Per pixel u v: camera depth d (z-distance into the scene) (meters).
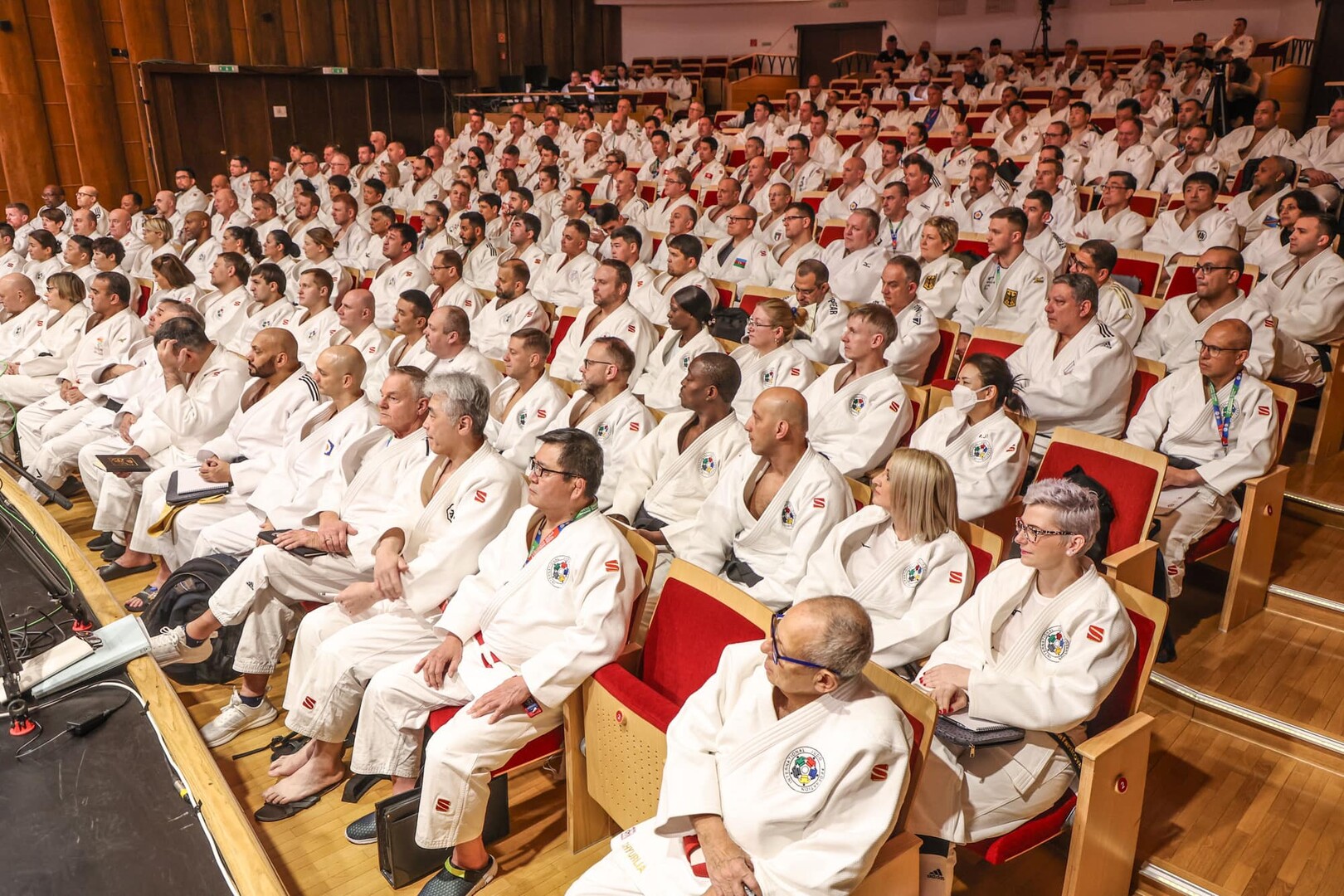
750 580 3.72
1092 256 5.50
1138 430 4.61
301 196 10.65
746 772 2.43
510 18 21.00
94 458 5.74
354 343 6.39
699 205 10.55
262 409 5.02
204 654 4.21
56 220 11.74
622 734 2.96
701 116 15.00
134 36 15.81
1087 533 2.79
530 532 3.40
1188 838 3.21
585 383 4.80
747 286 6.62
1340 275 5.49
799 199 9.80
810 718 2.38
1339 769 3.51
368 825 3.43
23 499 4.61
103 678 3.18
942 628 3.14
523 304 7.18
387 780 3.70
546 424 4.99
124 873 2.37
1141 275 6.35
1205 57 13.88
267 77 17.27
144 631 3.36
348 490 4.21
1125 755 2.75
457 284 7.62
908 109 15.08
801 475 3.67
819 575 3.32
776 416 3.59
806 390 4.97
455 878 3.15
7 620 3.57
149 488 5.09
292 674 3.82
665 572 4.08
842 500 3.65
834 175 11.15
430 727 3.32
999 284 6.33
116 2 15.65
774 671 2.37
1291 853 3.15
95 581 3.82
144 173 16.33
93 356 6.92
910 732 2.42
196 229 10.48
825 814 2.34
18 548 4.03
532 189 13.23
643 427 4.75
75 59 15.22
